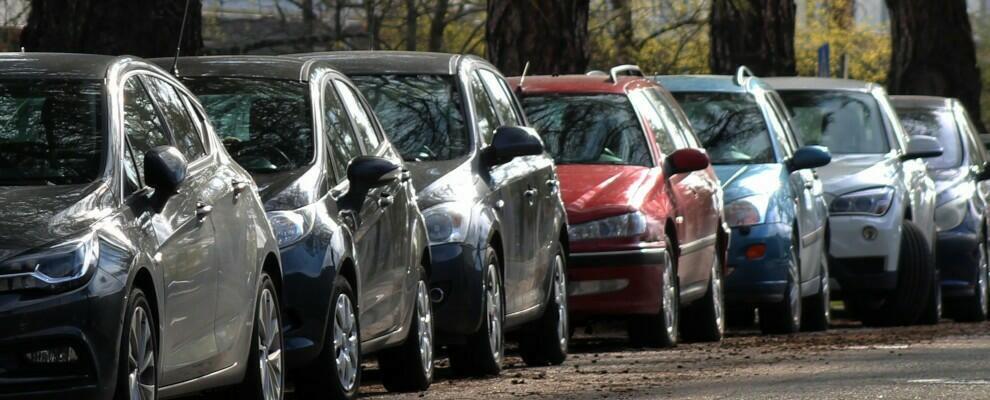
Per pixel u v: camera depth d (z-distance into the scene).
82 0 36.22
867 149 46.19
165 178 17.70
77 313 15.85
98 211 16.75
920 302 46.69
